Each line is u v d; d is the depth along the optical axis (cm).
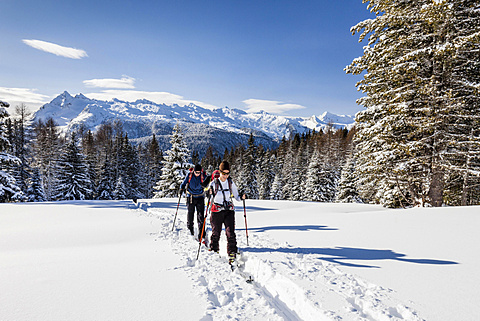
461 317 247
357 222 732
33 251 512
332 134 7138
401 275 354
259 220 895
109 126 9188
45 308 267
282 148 7569
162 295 307
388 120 1173
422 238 530
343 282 336
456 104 1088
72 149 3619
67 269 392
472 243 483
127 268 401
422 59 1128
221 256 537
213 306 286
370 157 1327
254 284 397
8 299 286
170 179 3275
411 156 1198
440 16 1002
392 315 254
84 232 705
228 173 530
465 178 1189
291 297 325
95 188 4519
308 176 4403
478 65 1086
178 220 927
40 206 1341
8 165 2206
